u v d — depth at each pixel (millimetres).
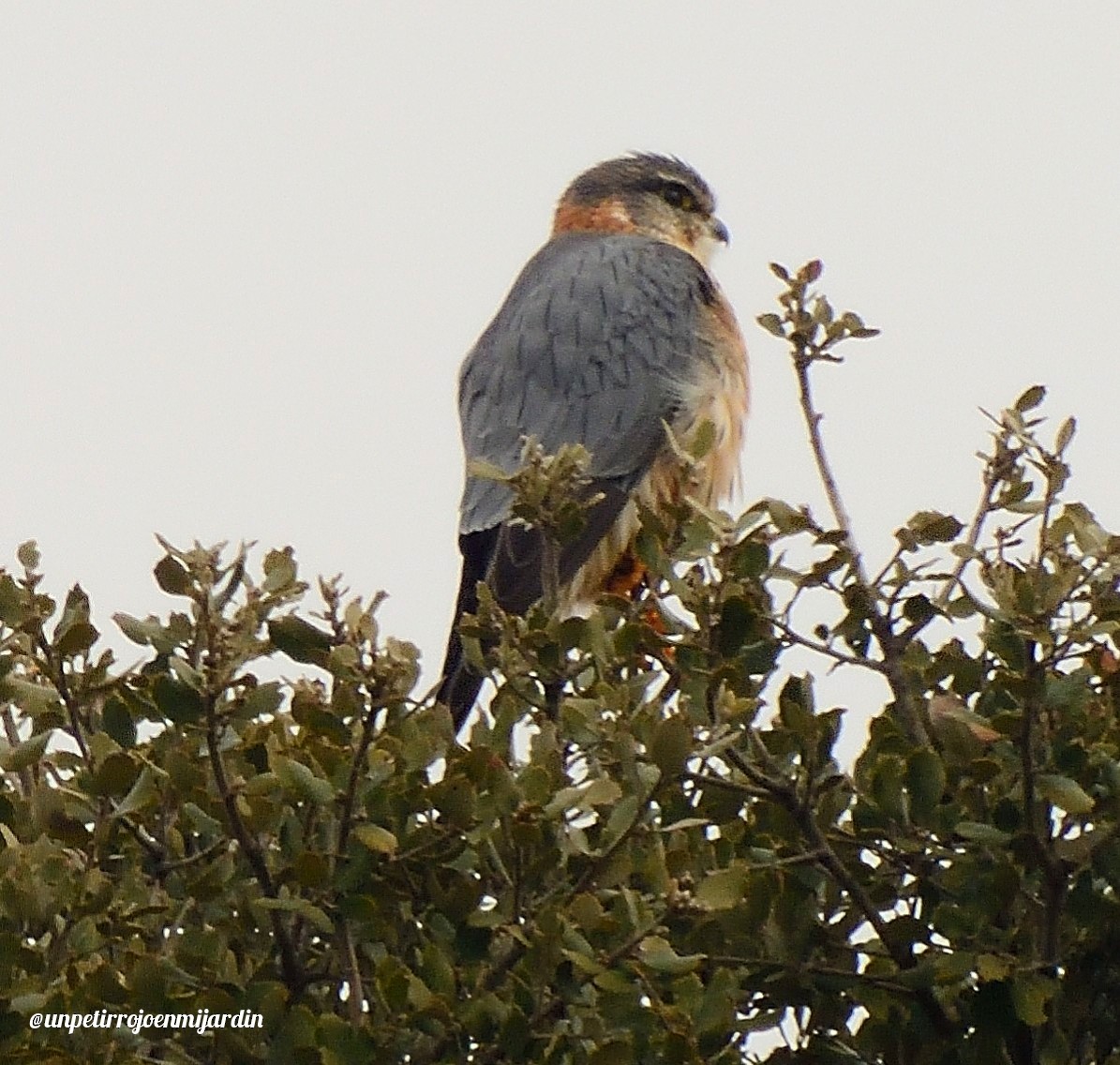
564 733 7145
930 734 7578
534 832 6543
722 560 7219
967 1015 7227
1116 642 7305
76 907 6867
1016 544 7539
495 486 12320
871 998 7234
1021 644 6973
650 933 6441
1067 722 7188
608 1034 6445
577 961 6305
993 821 7066
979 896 7012
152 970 6684
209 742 6773
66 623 7551
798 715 7156
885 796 7203
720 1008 6555
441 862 6789
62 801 7098
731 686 7230
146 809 7234
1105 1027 7277
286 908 6652
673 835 6961
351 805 6664
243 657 6965
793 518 7426
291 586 7090
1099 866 6988
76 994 6660
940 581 7922
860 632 7660
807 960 7285
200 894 7047
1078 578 6859
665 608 7574
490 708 7562
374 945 6957
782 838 7340
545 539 8023
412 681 6754
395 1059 6508
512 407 13109
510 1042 6422
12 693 7574
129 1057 6426
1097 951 7195
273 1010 6641
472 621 7527
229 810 6797
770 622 7531
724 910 6855
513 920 6645
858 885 7117
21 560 7543
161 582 7035
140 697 7543
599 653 7375
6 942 6652
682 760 6516
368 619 6777
